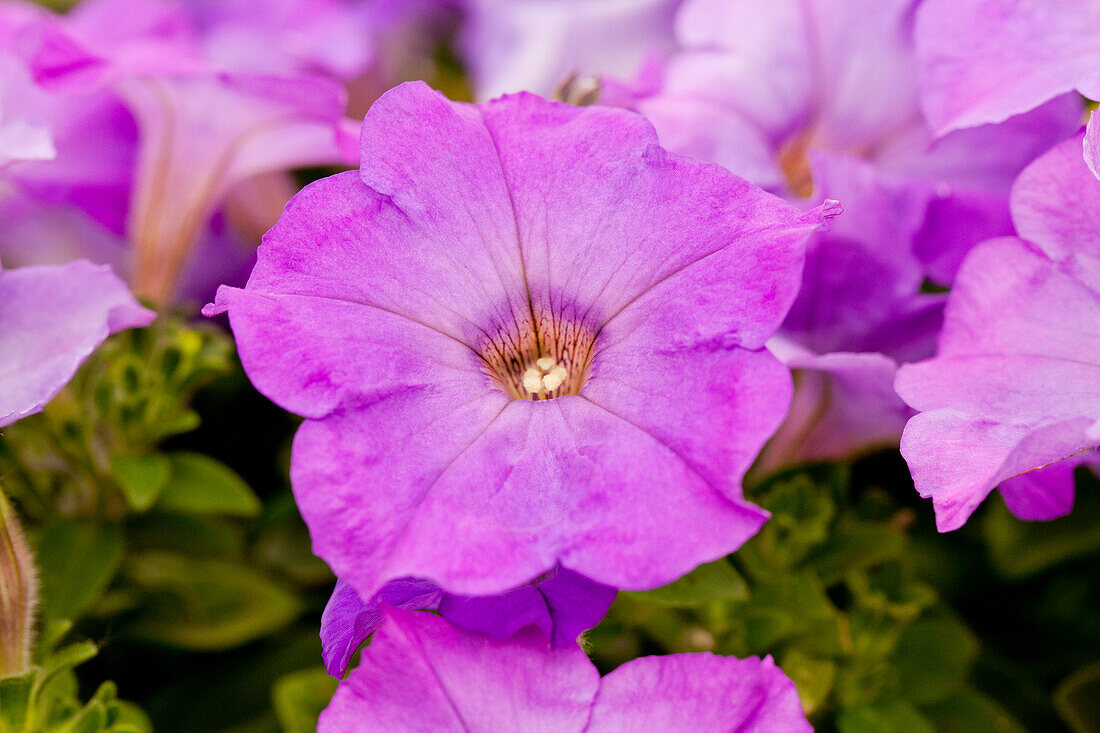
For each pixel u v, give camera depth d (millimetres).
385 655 264
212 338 339
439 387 271
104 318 289
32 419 325
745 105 323
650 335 270
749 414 257
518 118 281
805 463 329
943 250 318
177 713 337
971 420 276
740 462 254
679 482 257
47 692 293
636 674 269
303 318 265
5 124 292
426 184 275
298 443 260
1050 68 290
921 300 308
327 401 262
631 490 259
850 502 343
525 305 281
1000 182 319
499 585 255
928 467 272
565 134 278
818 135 333
